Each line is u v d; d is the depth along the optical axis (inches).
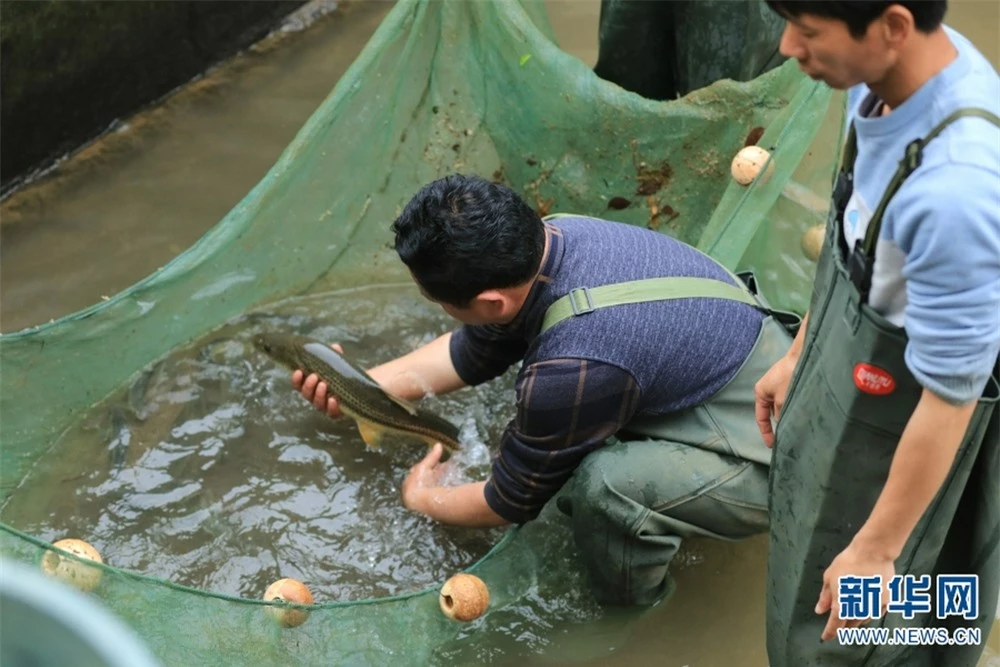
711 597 115.3
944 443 68.5
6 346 117.4
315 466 125.5
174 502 120.7
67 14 161.5
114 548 115.9
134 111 178.7
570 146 139.9
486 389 134.6
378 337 142.0
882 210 67.5
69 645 43.1
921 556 81.9
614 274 100.5
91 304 145.8
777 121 125.2
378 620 100.3
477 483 113.9
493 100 140.0
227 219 131.6
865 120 68.4
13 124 159.9
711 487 102.0
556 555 113.8
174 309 132.6
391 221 145.7
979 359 65.4
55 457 123.3
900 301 70.2
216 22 187.0
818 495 82.0
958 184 62.4
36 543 91.6
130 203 162.6
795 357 88.7
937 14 62.3
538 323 100.2
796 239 129.9
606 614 112.0
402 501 121.6
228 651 95.0
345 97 131.0
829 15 61.9
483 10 134.1
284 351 122.0
